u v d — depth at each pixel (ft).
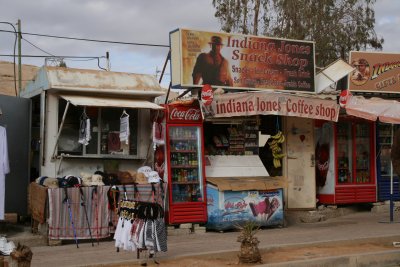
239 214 36.78
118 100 36.14
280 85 41.47
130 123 37.91
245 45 40.19
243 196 37.01
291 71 42.01
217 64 39.04
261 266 25.64
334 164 44.01
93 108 36.78
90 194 32.68
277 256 28.32
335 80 43.29
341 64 44.16
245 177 38.27
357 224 39.58
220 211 36.29
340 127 45.34
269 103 36.86
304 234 34.91
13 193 37.40
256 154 40.40
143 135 37.96
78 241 32.60
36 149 37.65
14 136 37.73
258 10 86.48
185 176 36.63
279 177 39.17
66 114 36.14
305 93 42.42
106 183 33.91
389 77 49.52
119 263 25.57
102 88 35.88
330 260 27.40
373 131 46.37
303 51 42.60
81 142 34.78
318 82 43.78
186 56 37.93
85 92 35.88
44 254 28.60
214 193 36.55
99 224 32.78
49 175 35.22
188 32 38.17
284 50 41.83
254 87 40.37
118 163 37.47
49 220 31.60
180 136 36.60
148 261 26.07
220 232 36.45
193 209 36.09
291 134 42.50
